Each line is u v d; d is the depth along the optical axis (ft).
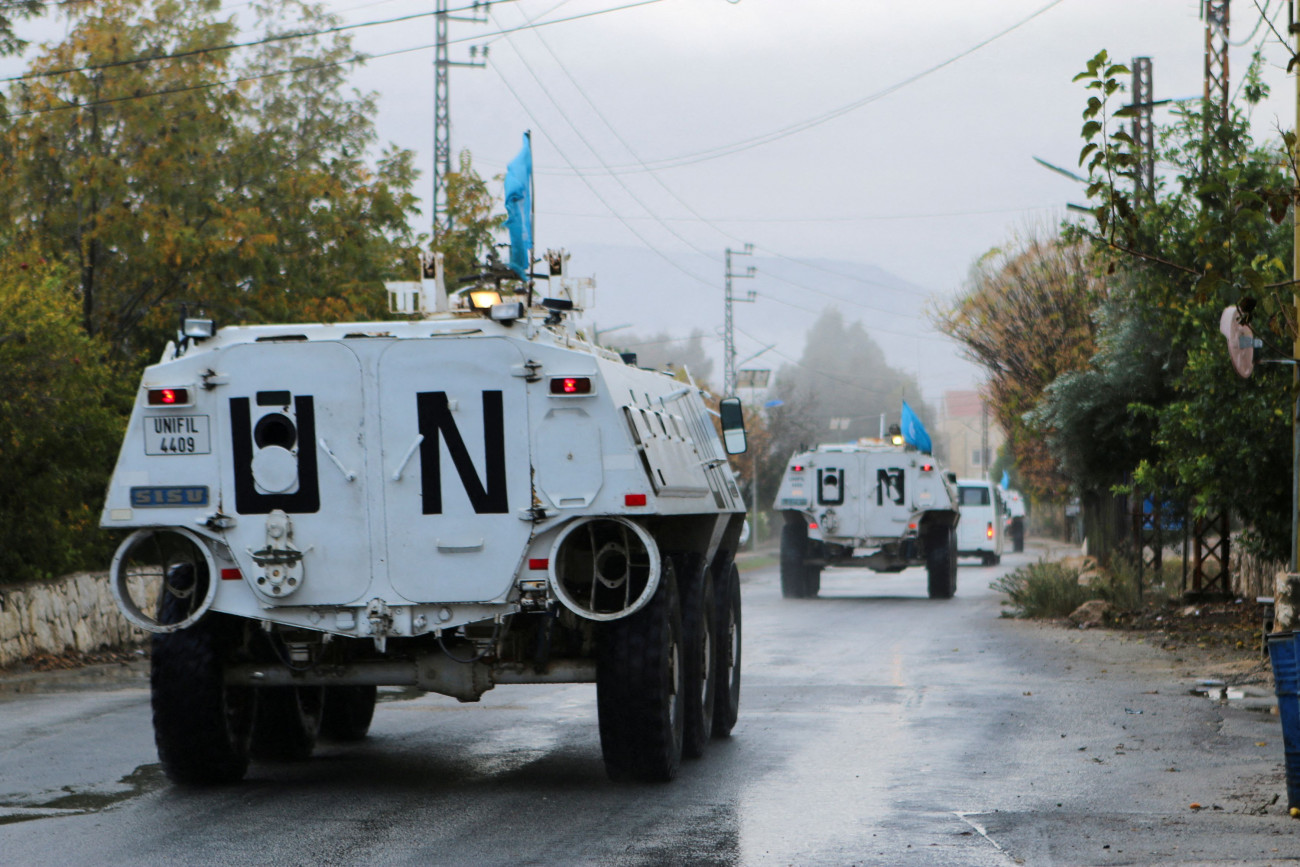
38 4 141.49
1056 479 279.69
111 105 149.59
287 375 52.42
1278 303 61.87
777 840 44.27
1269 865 40.93
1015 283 267.39
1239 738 64.95
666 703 52.70
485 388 51.85
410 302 64.80
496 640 52.85
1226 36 148.36
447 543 51.90
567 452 51.47
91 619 115.34
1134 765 57.88
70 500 116.16
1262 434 111.86
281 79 187.32
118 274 150.41
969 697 80.18
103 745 64.34
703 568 61.31
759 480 426.92
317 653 54.19
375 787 54.13
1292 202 61.26
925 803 50.06
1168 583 164.45
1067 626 129.90
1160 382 148.15
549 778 55.93
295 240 165.37
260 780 55.83
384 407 52.24
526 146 71.10
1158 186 126.11
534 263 68.39
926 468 175.63
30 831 45.88
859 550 181.68
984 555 279.08
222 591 52.60
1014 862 41.42
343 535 52.29
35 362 105.81
